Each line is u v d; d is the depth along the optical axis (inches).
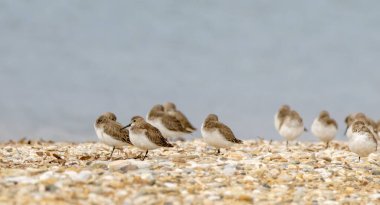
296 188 649.6
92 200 538.6
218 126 823.1
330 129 1013.8
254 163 727.7
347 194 644.7
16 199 520.1
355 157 863.1
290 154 848.3
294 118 990.4
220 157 782.5
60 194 544.4
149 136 762.8
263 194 614.5
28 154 826.8
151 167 673.0
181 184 616.7
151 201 547.2
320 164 770.2
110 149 895.1
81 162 761.6
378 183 706.8
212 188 615.2
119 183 583.2
